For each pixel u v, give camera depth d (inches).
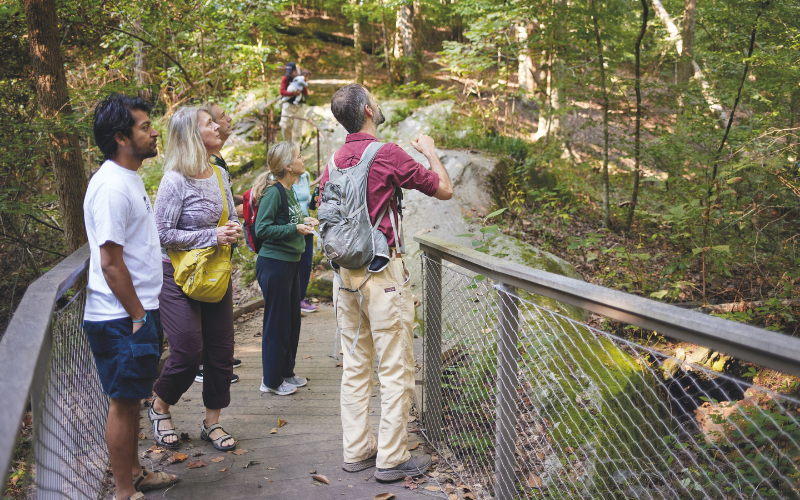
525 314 165.5
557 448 118.1
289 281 151.4
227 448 122.9
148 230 91.5
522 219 305.9
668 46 461.7
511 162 360.8
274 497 103.8
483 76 551.8
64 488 78.1
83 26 254.4
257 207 150.6
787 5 252.4
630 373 142.4
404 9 580.1
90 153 233.8
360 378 115.3
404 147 354.0
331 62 668.7
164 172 112.3
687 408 164.4
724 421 134.0
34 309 64.6
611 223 323.9
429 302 127.5
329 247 104.3
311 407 149.3
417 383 152.2
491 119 461.4
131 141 86.7
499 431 98.0
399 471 110.0
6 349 52.7
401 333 108.3
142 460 116.9
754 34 267.6
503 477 98.7
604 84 309.1
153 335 89.1
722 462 123.0
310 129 449.4
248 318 240.1
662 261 274.5
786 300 209.9
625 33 310.0
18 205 188.7
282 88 409.1
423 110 429.7
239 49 378.9
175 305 113.6
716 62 335.6
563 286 75.0
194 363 115.4
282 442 128.4
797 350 44.1
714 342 53.6
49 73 183.5
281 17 701.9
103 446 112.1
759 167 232.2
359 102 107.0
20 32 210.2
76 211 192.5
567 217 287.4
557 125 446.6
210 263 112.0
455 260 114.6
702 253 238.7
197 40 373.1
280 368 156.9
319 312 247.3
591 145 463.2
